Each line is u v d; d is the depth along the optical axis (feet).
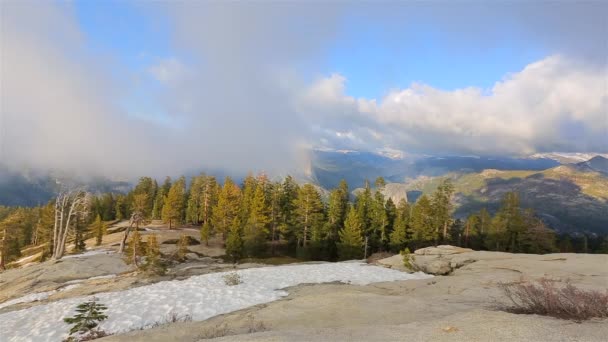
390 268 91.86
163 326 41.78
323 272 83.25
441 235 221.87
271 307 46.01
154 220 310.04
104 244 214.48
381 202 220.84
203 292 62.75
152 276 96.73
